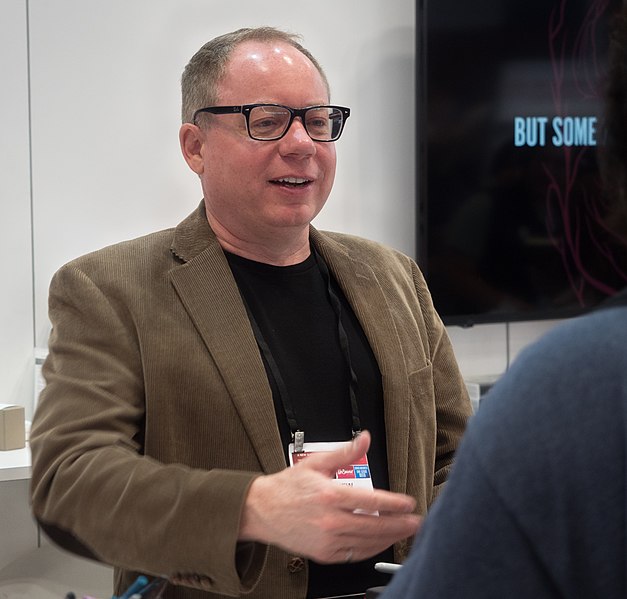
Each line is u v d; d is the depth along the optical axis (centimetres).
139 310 157
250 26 295
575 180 336
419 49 306
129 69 279
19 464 222
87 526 136
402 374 168
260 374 156
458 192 315
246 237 167
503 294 325
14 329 268
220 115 162
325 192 169
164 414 153
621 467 67
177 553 128
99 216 277
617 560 67
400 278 186
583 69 334
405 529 122
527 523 68
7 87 263
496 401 73
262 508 124
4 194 264
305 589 153
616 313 73
